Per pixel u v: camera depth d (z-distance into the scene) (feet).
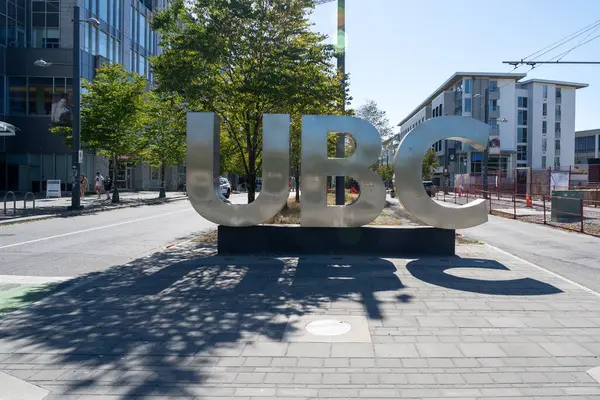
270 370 14.64
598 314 20.36
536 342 16.96
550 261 35.12
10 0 119.03
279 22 41.63
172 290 24.44
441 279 26.89
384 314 20.27
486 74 214.69
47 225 57.88
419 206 33.50
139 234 50.21
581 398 12.85
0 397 12.82
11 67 120.16
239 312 20.61
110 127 88.17
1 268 31.55
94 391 13.24
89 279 27.07
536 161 243.81
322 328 18.48
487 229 57.72
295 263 31.42
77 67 74.08
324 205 33.37
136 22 157.89
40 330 18.40
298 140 66.80
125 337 17.56
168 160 115.96
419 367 14.84
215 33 40.32
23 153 124.16
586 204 91.97
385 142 160.56
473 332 18.01
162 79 41.93
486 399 12.79
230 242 34.76
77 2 122.31
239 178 236.22
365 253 34.45
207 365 15.02
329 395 13.01
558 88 247.50
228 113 46.09
